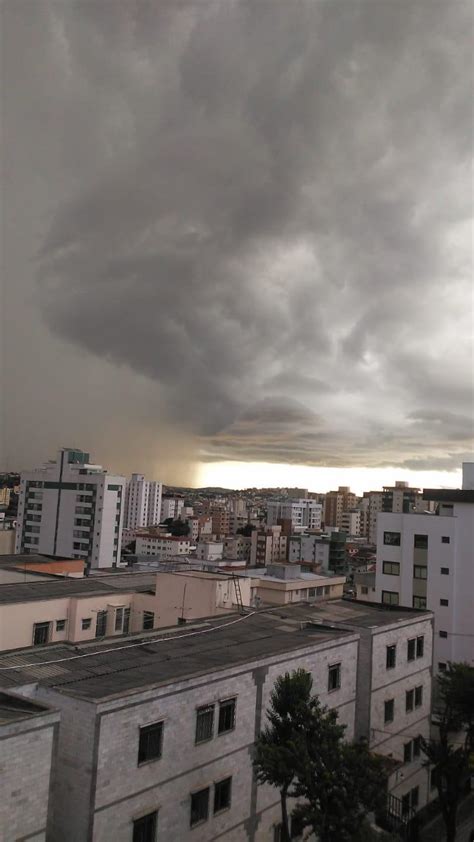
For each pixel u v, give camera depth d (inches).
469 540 2488.9
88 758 832.9
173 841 940.0
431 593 2532.0
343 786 877.8
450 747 1434.5
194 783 979.9
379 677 1430.9
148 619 1736.0
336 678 1334.9
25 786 751.7
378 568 2687.0
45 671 999.6
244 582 1785.2
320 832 853.8
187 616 1664.6
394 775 1455.5
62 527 5497.1
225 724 1051.9
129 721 880.3
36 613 1581.0
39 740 768.9
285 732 957.8
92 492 5423.2
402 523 2645.2
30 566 2212.1
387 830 1300.4
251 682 1105.4
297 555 7155.5
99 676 983.6
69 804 837.8
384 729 1434.5
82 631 1658.5
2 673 978.7
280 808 1136.8
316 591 2970.0
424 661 1643.7
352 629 1430.9
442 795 1387.8
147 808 898.1
